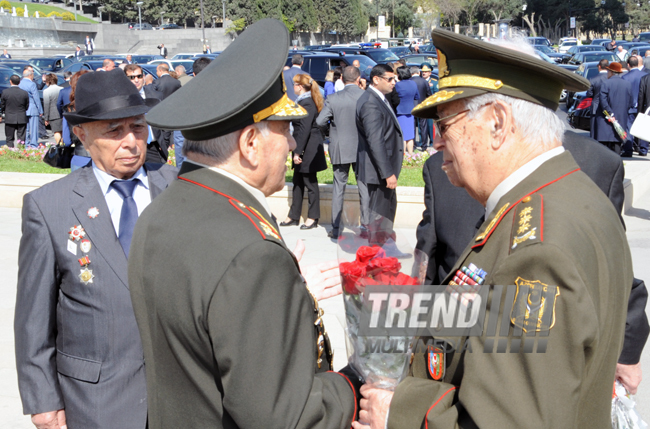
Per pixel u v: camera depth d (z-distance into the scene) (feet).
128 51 209.87
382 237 5.84
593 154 7.17
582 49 103.14
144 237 4.93
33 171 32.37
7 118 45.19
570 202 4.31
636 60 36.73
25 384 6.84
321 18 226.38
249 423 4.20
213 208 4.76
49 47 178.09
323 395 4.69
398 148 19.57
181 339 4.57
